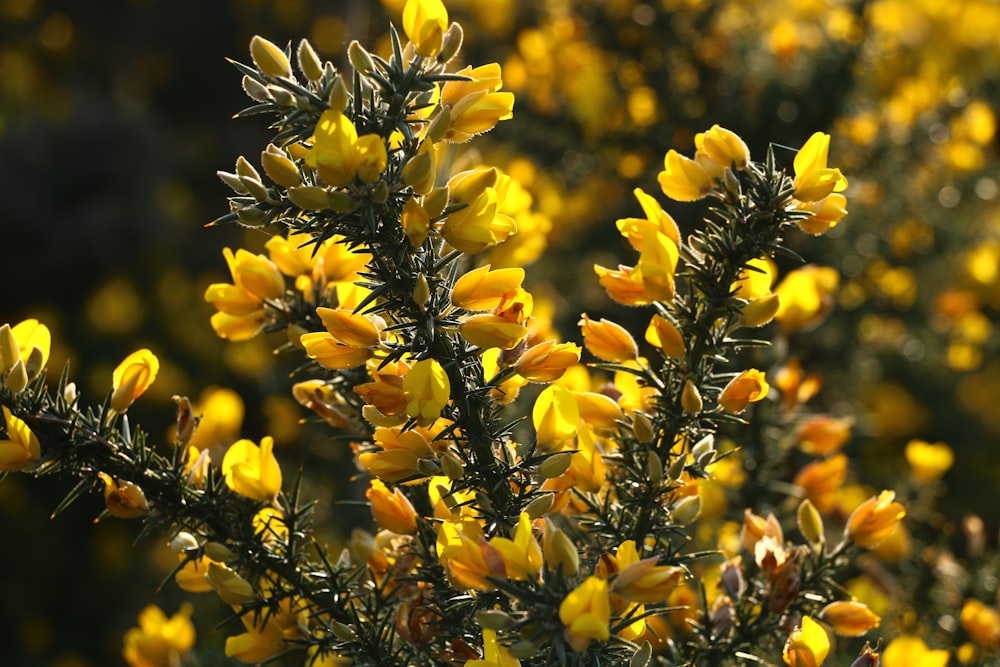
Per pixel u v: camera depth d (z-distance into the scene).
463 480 0.76
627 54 1.71
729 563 0.83
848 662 0.92
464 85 0.76
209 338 3.46
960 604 0.96
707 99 1.68
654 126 1.70
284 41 4.99
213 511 0.79
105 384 3.25
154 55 5.23
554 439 0.76
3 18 5.12
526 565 0.73
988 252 1.93
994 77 1.90
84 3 5.22
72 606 2.93
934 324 1.99
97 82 5.15
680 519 0.78
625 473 0.80
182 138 5.00
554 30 1.75
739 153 0.78
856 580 1.00
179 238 4.35
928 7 2.16
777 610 0.80
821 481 0.93
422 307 0.75
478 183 0.74
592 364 0.79
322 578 0.80
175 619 0.93
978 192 1.88
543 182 1.84
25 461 0.77
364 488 1.28
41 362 0.78
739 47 1.67
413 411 0.74
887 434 2.31
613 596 0.73
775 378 0.95
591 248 1.78
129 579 2.99
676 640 0.86
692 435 0.79
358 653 0.79
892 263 1.86
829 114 1.62
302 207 0.73
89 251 4.12
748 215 0.77
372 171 0.73
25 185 4.23
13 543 2.98
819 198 0.77
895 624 0.97
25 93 4.98
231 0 5.14
